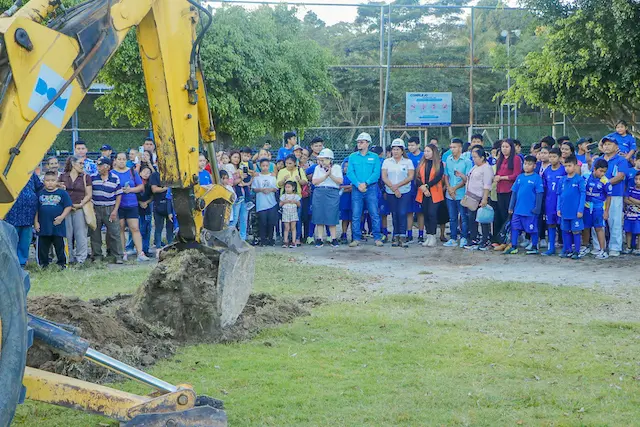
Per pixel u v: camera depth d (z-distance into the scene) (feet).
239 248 22.65
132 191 39.70
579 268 35.60
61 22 15.15
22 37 13.14
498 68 79.05
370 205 45.70
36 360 17.35
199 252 21.91
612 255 39.32
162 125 19.48
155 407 13.26
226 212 23.20
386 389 17.15
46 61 13.71
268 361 19.40
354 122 77.56
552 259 38.73
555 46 69.05
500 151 43.83
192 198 20.89
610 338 21.89
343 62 78.54
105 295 28.73
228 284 21.71
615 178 38.75
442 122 79.30
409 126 78.43
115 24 15.98
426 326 23.43
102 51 15.29
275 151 73.00
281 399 16.39
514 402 16.37
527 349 20.61
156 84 19.21
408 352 20.35
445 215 46.26
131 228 40.04
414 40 78.02
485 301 27.55
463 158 44.70
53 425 14.99
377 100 77.71
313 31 79.05
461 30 78.74
